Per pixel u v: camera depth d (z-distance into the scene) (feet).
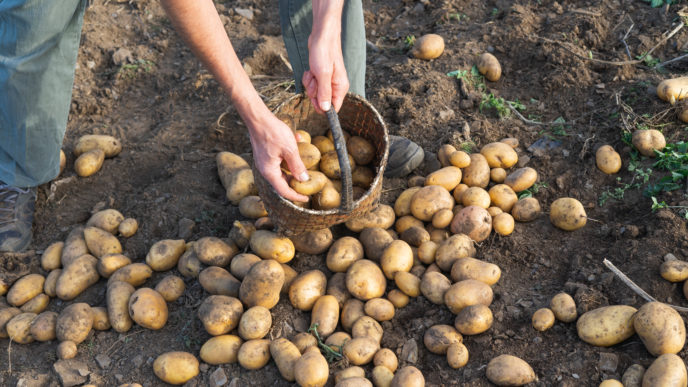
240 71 4.44
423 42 6.99
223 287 5.04
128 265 5.31
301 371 4.49
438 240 5.41
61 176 6.25
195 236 5.65
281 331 4.92
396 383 4.47
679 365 4.27
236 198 5.71
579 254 5.25
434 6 7.89
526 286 5.15
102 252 5.46
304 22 5.51
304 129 5.60
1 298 5.36
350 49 5.79
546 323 4.74
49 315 5.06
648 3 7.22
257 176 4.91
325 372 4.51
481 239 5.32
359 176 5.48
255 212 5.52
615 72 6.52
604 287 4.94
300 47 5.64
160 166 6.34
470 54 7.00
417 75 6.82
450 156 5.74
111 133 6.73
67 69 5.45
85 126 6.84
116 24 7.91
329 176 5.33
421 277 5.15
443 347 4.74
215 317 4.80
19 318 5.07
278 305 5.07
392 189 5.87
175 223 5.75
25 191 5.85
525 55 6.97
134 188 6.16
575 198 5.69
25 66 5.19
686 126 5.88
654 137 5.69
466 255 5.16
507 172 5.96
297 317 5.01
